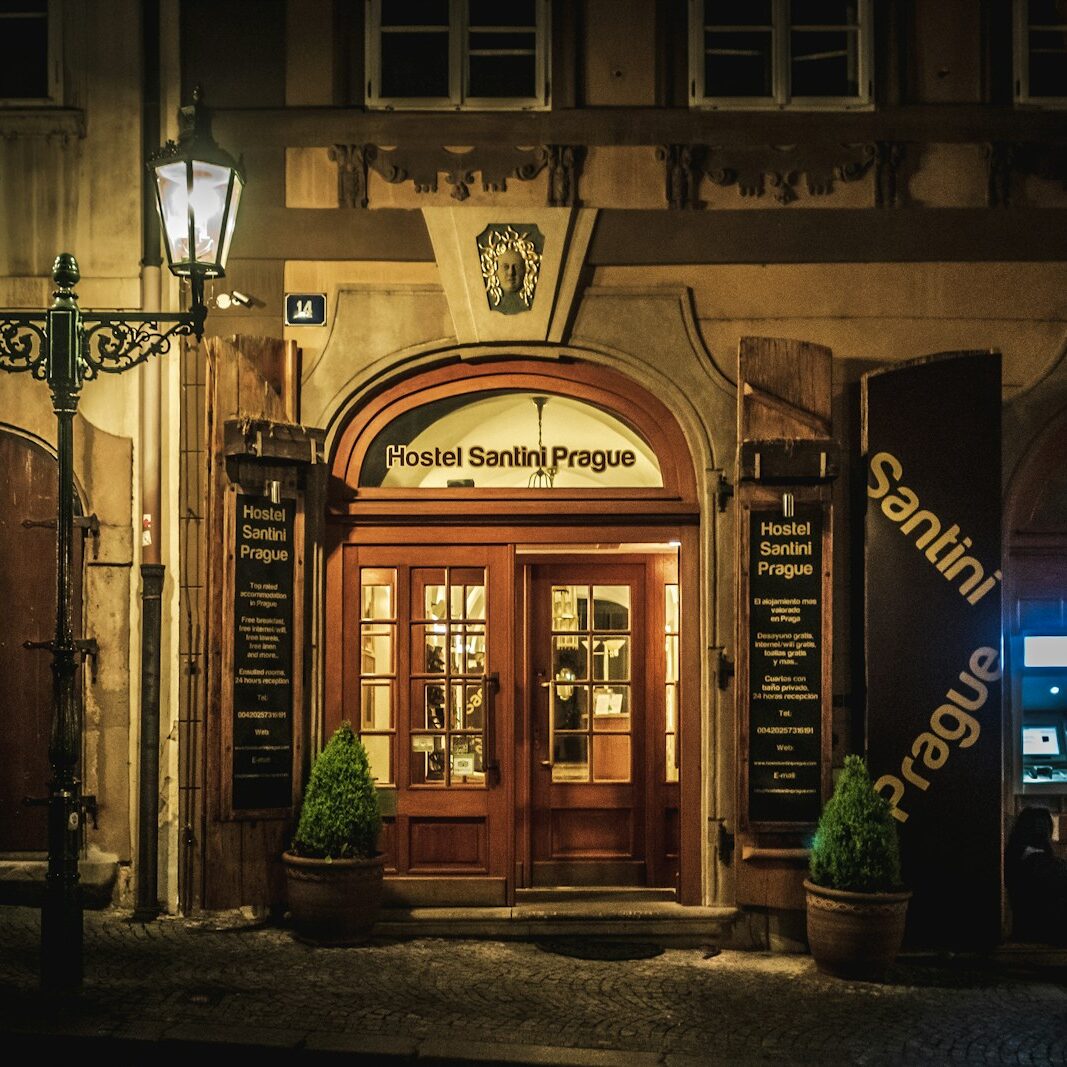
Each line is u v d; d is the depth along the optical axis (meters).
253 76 8.95
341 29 8.95
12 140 9.03
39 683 9.02
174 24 8.99
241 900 8.55
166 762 8.80
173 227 7.12
